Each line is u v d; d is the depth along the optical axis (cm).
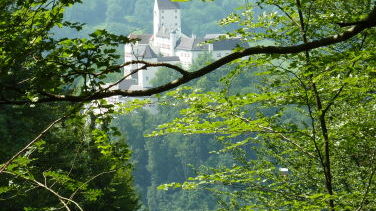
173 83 616
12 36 705
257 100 990
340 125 1126
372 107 1224
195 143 14862
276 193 1306
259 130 1073
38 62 669
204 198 13338
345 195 1051
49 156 1565
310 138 1099
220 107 994
